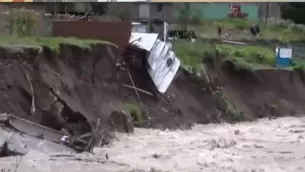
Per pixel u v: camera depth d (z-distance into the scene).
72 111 50.97
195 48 85.25
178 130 66.31
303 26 119.44
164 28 90.69
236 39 106.94
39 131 45.69
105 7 100.94
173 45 84.31
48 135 45.84
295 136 65.19
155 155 47.09
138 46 70.19
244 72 87.88
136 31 89.50
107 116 56.94
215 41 100.44
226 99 80.56
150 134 60.31
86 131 50.44
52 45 57.38
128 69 69.56
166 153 48.75
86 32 69.00
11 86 48.34
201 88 78.81
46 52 55.62
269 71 90.81
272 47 106.25
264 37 109.94
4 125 43.75
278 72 91.94
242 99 85.06
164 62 73.25
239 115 79.44
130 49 70.25
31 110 48.12
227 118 77.88
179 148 52.28
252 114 83.50
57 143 45.03
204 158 47.38
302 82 95.88
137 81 69.94
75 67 59.56
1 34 62.38
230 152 51.72
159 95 70.88
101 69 63.88
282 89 91.25
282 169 44.56
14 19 65.25
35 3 87.44
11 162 37.69
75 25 69.12
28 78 50.19
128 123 59.66
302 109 91.19
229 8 119.25
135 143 53.72
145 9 104.44
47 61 55.50
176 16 106.75
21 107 47.94
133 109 64.50
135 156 46.38
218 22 113.06
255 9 122.44
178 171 41.31
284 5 124.38
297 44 108.81
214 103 78.62
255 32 110.38
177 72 76.94
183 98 74.94
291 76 94.00
